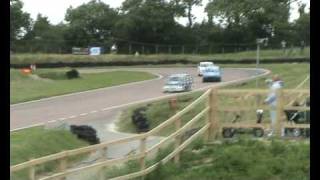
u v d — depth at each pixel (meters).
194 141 15.26
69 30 130.50
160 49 131.38
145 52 130.12
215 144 15.06
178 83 53.88
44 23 127.56
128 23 131.50
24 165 11.86
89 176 16.09
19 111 42.28
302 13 123.19
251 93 15.28
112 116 40.69
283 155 13.92
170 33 133.25
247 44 128.88
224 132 15.46
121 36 132.62
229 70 87.94
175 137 14.85
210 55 117.88
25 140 27.16
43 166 19.48
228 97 15.55
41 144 27.28
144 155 14.55
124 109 42.47
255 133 15.52
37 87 58.19
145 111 38.97
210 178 13.62
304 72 56.75
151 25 132.00
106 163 13.95
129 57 105.06
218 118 15.49
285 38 125.75
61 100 49.84
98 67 98.06
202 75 70.50
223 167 13.87
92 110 43.16
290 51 107.44
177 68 97.50
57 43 122.56
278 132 15.12
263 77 56.25
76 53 111.81
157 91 55.97
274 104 15.11
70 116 39.97
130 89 59.25
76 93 55.56
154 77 75.44
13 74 62.34
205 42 132.62
